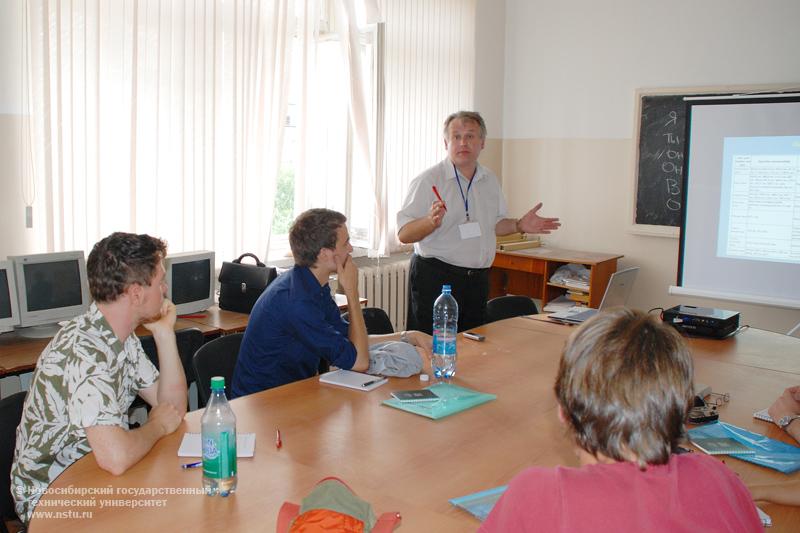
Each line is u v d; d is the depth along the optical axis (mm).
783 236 3895
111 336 1650
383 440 1662
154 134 3461
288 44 3949
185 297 3389
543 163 5461
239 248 3873
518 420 1819
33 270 2861
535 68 5438
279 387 2055
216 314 3488
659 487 879
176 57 3506
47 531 1218
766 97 3875
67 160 3199
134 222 3408
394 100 4781
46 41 3041
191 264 3395
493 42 5496
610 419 909
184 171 3592
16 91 3039
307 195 4277
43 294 2895
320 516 1175
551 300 4988
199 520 1266
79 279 3002
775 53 4367
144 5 3359
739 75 4508
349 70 4258
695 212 4152
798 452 1646
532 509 904
